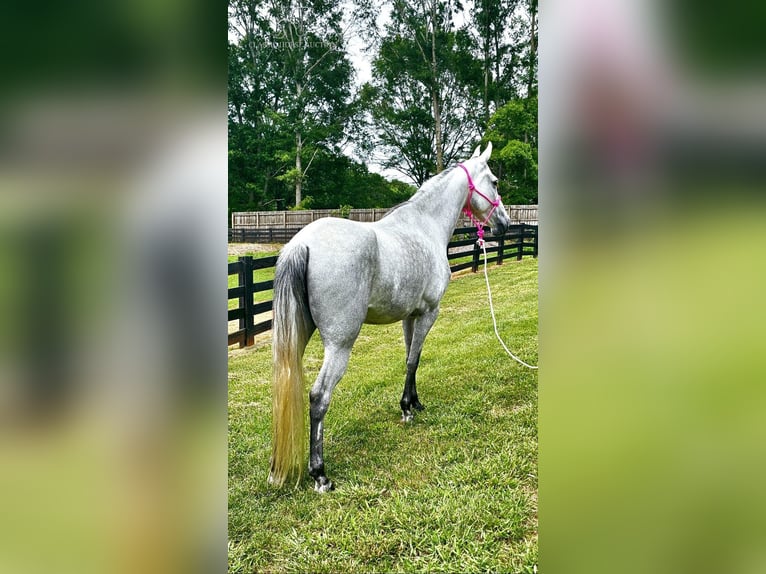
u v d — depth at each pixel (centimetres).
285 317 210
